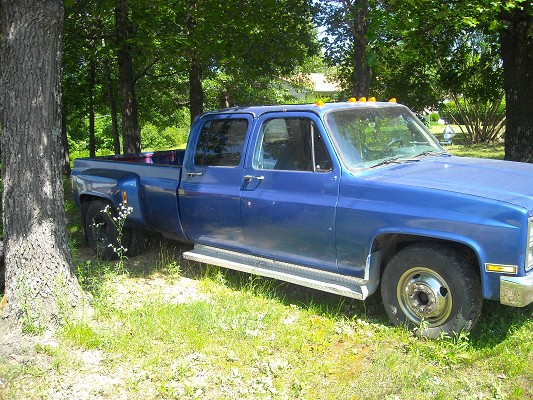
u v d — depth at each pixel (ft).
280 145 16.79
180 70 44.68
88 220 23.25
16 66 14.56
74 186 23.91
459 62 46.42
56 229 15.28
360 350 13.85
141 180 21.26
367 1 25.75
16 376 12.73
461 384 11.91
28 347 13.85
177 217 19.84
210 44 34.24
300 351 13.88
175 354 13.76
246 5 32.94
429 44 31.55
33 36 14.52
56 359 13.26
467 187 13.71
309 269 16.33
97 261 21.76
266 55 39.19
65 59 46.96
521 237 12.32
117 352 13.89
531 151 33.37
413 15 24.27
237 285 18.60
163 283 19.45
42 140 14.88
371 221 14.39
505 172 15.29
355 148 15.76
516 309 15.25
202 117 19.39
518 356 12.92
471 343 13.67
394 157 16.62
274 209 16.51
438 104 51.01
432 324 13.99
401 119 18.02
